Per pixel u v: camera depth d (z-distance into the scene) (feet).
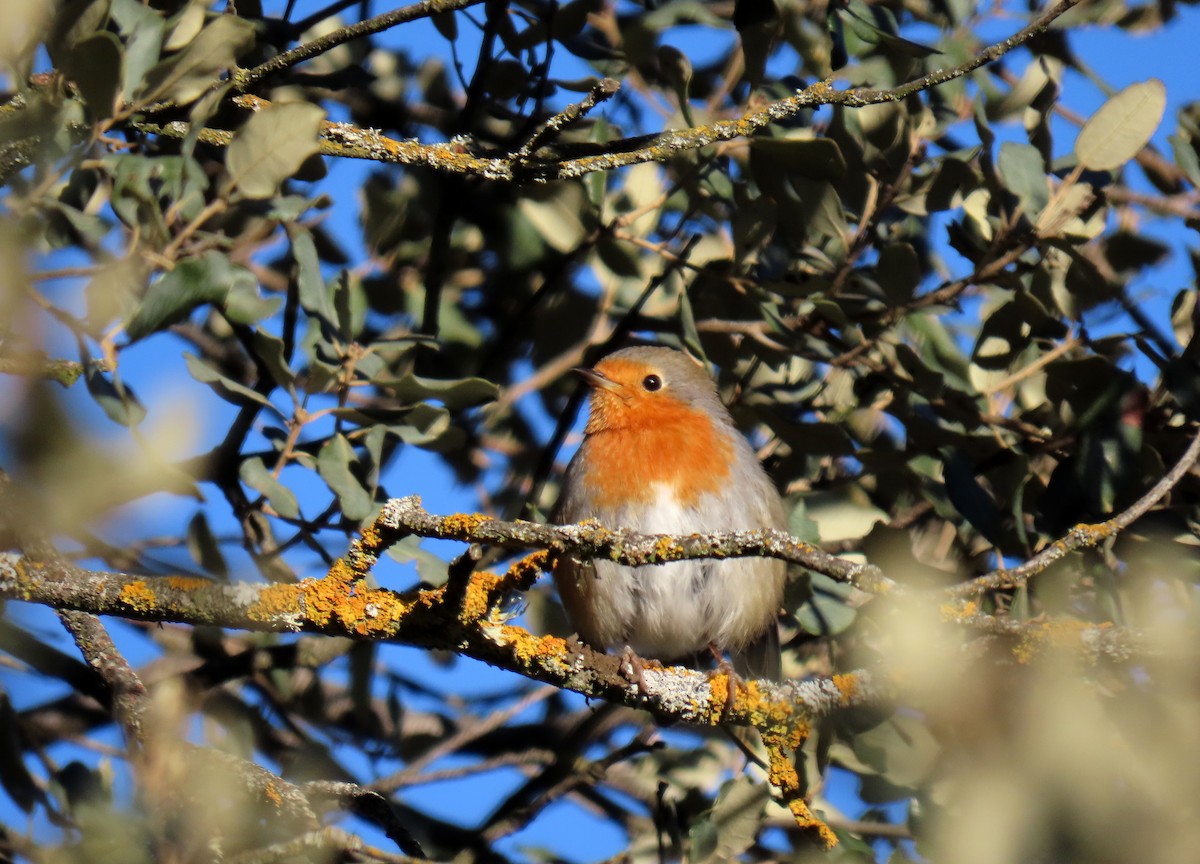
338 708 33.22
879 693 20.67
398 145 25.12
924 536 30.53
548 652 21.22
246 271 26.53
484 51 31.78
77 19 20.88
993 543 26.16
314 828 21.67
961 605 16.79
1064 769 14.11
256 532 30.42
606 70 32.83
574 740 31.94
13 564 20.04
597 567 33.30
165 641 32.99
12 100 20.20
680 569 32.99
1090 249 30.76
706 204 31.99
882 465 29.19
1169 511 26.17
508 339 34.04
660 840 27.37
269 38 31.91
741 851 26.78
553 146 26.84
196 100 24.44
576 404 33.40
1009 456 28.40
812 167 28.55
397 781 31.37
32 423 8.18
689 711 21.22
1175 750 14.29
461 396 27.14
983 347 29.53
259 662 31.65
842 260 30.71
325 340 27.61
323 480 26.96
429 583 26.89
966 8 32.55
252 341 28.45
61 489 8.31
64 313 20.27
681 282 33.50
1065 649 15.66
